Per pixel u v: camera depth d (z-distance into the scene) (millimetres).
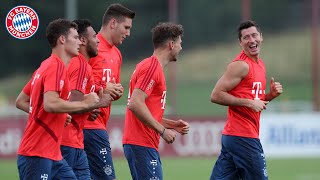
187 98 111438
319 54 96688
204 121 71812
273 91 33500
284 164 66188
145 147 30922
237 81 32188
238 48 115812
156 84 30578
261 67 32812
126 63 104250
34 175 27859
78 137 31875
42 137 27906
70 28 28547
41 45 96438
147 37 106312
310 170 61562
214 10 115812
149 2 110875
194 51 117062
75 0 77312
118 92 33250
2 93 97125
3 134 69938
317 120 71250
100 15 96250
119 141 71000
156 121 29984
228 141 32906
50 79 27391
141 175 30969
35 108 27859
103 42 34781
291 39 120750
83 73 31281
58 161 28422
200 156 71688
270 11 120062
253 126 32656
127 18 34844
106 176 34656
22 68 97375
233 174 33375
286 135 71188
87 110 27750
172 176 56438
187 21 116125
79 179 32000
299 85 116688
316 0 77875
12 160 69562
